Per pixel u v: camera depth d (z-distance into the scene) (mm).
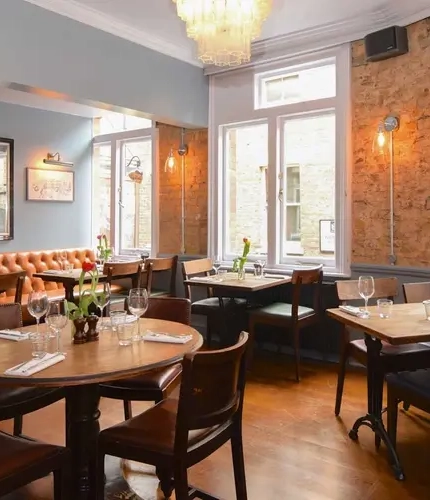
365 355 2941
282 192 4965
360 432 3004
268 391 3750
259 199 5180
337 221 4520
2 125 5656
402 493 2330
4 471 1629
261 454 2729
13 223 5766
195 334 2379
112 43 4238
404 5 3840
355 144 4355
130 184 6293
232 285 4152
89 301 2236
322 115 4688
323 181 4727
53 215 6199
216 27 3021
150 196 6055
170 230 5723
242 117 5141
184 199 5590
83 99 4059
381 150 4176
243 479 2035
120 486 2400
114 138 6320
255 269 4754
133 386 2498
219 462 2639
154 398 2482
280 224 4992
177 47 4777
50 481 2473
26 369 1794
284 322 4094
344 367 3260
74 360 1934
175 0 3139
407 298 3332
